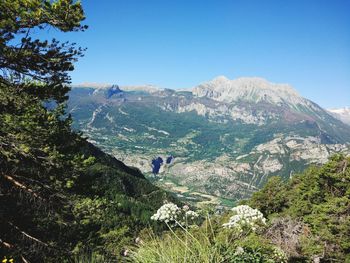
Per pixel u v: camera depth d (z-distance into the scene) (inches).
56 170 589.6
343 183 1488.7
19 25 461.7
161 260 203.9
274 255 284.4
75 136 706.2
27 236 546.0
